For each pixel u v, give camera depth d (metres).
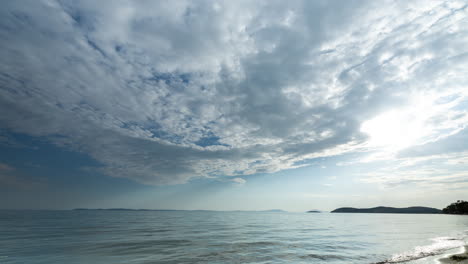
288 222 62.09
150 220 67.31
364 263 14.82
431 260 15.19
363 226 46.97
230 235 29.70
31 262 15.23
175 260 15.71
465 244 21.75
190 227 42.91
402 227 44.19
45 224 45.78
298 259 16.00
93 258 16.25
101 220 62.91
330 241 24.17
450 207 174.88
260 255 17.22
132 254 17.48
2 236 27.16
